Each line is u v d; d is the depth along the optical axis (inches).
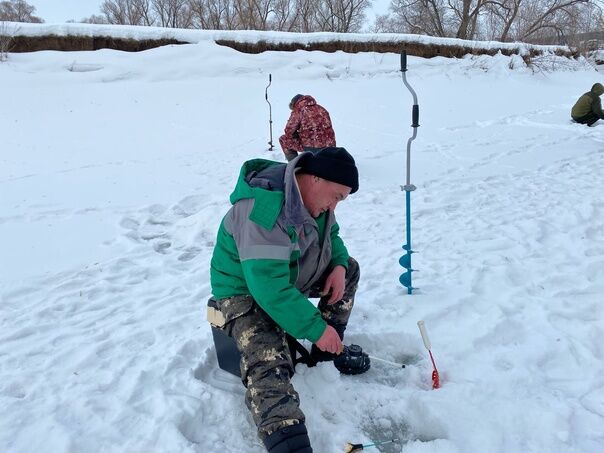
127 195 244.5
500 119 459.2
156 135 384.8
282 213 84.2
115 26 586.2
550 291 140.3
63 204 230.2
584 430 90.7
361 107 510.3
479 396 99.3
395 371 110.5
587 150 321.1
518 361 109.9
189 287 152.9
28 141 351.9
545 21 1210.6
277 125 430.6
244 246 84.3
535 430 91.3
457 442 89.2
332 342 87.4
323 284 106.7
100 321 133.0
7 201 233.5
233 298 92.3
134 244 186.7
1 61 505.4
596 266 152.9
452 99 564.7
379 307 133.0
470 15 1251.2
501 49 786.8
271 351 86.7
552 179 257.1
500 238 180.2
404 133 405.4
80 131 384.2
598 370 106.3
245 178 90.0
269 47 655.1
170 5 1547.7
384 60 678.5
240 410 96.9
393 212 216.5
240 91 526.9
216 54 592.7
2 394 102.0
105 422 93.0
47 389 102.8
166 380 105.1
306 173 86.2
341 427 93.8
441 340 118.6
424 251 172.1
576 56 869.2
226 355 105.3
